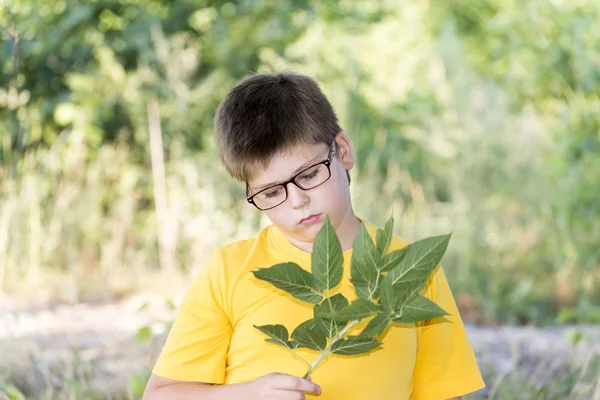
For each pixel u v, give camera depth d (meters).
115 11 9.22
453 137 8.27
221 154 2.10
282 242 2.18
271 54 9.42
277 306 2.09
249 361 2.08
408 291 1.71
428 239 1.71
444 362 2.22
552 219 7.37
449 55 9.00
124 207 8.09
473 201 7.65
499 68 9.39
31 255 7.21
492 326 6.18
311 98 2.07
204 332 2.14
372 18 10.50
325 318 1.82
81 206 7.93
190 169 7.94
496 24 9.17
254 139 1.99
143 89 8.80
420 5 11.64
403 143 9.05
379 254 1.77
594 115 7.30
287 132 1.98
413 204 8.09
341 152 2.14
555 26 8.30
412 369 2.13
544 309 6.51
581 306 6.03
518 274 7.20
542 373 4.39
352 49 9.80
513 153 8.05
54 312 6.01
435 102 9.09
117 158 8.53
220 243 7.45
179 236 7.84
